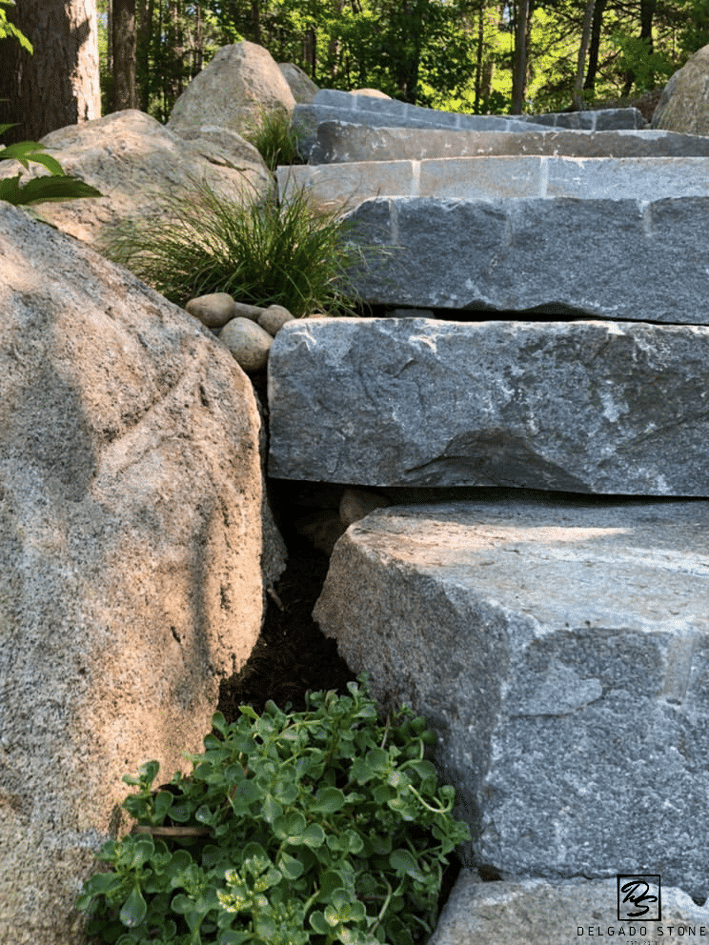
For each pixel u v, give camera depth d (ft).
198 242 9.96
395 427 8.36
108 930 4.65
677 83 19.94
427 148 15.67
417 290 10.21
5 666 4.42
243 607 7.24
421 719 5.97
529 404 8.26
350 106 19.83
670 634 5.38
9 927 4.02
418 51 43.45
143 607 5.64
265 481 8.55
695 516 8.20
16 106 21.25
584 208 10.02
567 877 5.43
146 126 12.06
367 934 4.66
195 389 7.07
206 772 5.17
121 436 6.03
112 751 5.00
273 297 9.58
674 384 8.23
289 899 4.63
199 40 52.95
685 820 5.41
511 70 56.08
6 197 6.95
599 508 8.52
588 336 8.16
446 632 6.06
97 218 10.28
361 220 10.22
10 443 5.01
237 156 13.21
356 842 4.98
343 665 7.26
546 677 5.45
